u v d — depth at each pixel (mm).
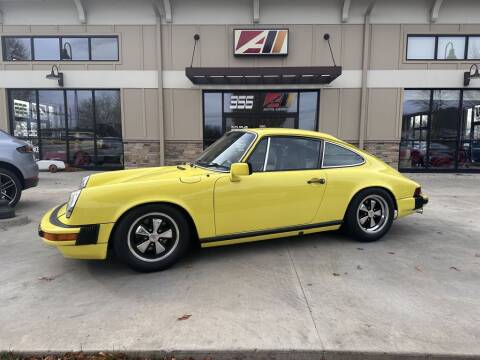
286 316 2824
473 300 3105
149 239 3652
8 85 12359
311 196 4254
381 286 3373
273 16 11883
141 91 12242
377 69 11992
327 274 3648
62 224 3469
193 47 12039
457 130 12359
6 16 12133
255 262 3967
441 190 9133
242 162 3998
